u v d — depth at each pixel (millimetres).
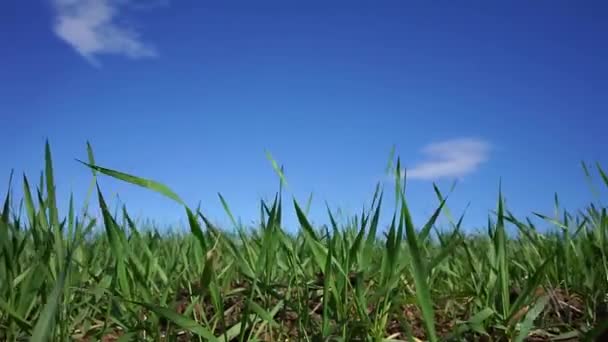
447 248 666
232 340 687
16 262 718
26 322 599
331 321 694
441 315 775
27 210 704
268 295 742
